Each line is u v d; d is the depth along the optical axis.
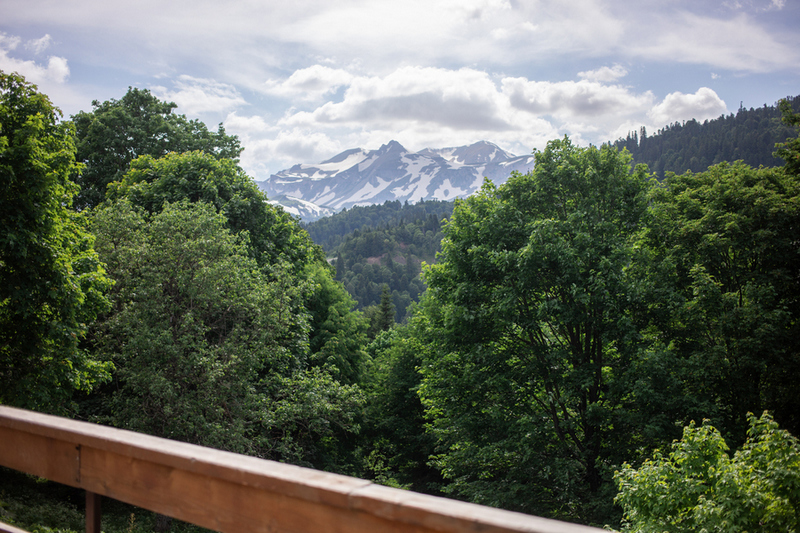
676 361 14.37
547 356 16.20
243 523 1.39
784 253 16.42
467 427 17.16
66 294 12.16
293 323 17.52
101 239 15.52
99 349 14.88
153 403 13.66
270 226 23.75
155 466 1.56
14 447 1.93
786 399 15.09
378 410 32.28
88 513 1.72
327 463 24.72
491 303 17.30
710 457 8.16
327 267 34.16
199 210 16.36
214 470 1.42
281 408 15.84
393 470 34.09
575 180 17.22
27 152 11.77
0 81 12.85
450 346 18.41
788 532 6.37
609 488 14.48
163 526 13.34
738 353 14.48
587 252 15.34
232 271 15.09
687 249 17.14
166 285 14.86
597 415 14.89
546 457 16.53
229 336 14.89
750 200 17.33
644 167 17.77
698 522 7.12
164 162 22.02
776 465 6.80
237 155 31.59
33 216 11.86
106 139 27.22
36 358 12.33
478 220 18.45
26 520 10.31
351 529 1.21
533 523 0.99
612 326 15.74
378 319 67.88
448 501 1.13
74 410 14.95
